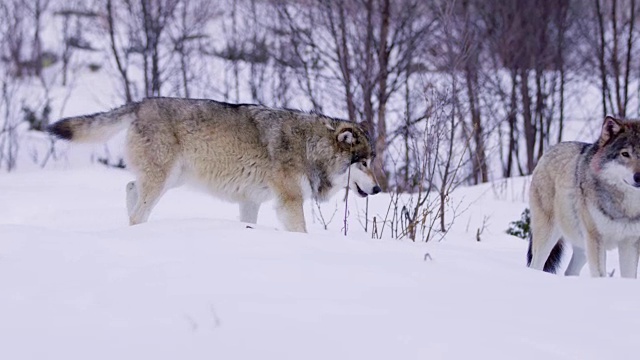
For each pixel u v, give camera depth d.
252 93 28.67
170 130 11.48
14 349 5.01
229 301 5.70
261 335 5.14
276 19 36.72
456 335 5.18
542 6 26.70
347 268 6.76
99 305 5.70
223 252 7.44
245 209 12.20
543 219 10.84
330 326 5.29
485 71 30.28
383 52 22.86
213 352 4.93
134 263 6.97
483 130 25.97
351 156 12.32
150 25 29.95
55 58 36.75
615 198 9.40
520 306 5.95
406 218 12.91
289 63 27.91
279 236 8.25
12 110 30.92
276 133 11.80
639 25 33.75
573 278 6.98
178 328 5.26
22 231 7.88
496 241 13.96
